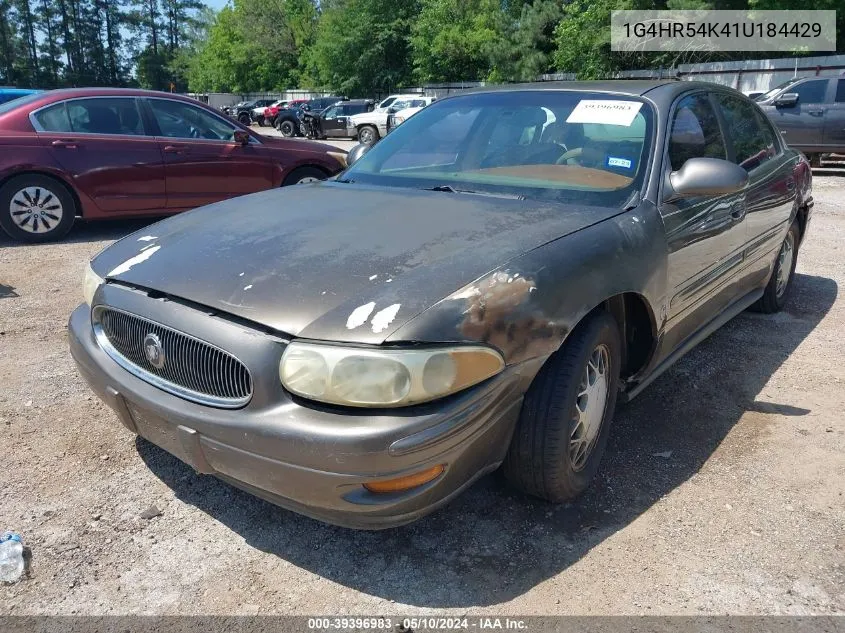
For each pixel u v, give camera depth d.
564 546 2.48
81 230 7.89
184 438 2.25
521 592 2.26
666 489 2.83
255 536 2.54
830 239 7.65
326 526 2.59
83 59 86.31
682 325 3.32
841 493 2.81
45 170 6.95
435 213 2.76
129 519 2.62
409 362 1.99
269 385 2.10
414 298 2.11
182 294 2.33
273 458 2.07
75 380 3.80
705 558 2.42
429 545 2.48
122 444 3.14
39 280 5.78
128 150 7.26
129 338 2.50
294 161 8.26
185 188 7.63
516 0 33.94
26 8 82.25
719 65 23.14
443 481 2.13
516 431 2.43
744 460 3.06
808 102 13.05
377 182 3.45
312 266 2.32
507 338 2.17
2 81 82.38
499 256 2.33
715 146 3.66
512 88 3.78
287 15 58.00
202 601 2.22
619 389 3.08
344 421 2.01
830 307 5.27
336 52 42.59
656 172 3.04
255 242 2.57
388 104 25.78
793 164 4.77
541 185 3.09
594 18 25.66
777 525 2.60
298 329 2.08
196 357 2.25
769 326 4.82
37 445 3.12
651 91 3.42
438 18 37.28
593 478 2.88
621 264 2.62
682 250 3.07
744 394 3.73
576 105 3.43
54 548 2.45
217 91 68.75
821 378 3.95
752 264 4.12
